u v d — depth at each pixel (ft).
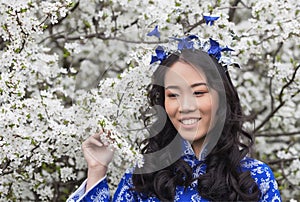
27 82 8.98
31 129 8.04
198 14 9.48
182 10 9.37
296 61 10.46
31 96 9.01
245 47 9.23
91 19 10.48
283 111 11.70
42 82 9.53
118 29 10.17
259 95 12.06
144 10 10.07
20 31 8.08
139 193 7.05
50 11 8.07
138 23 9.83
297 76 9.87
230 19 10.82
